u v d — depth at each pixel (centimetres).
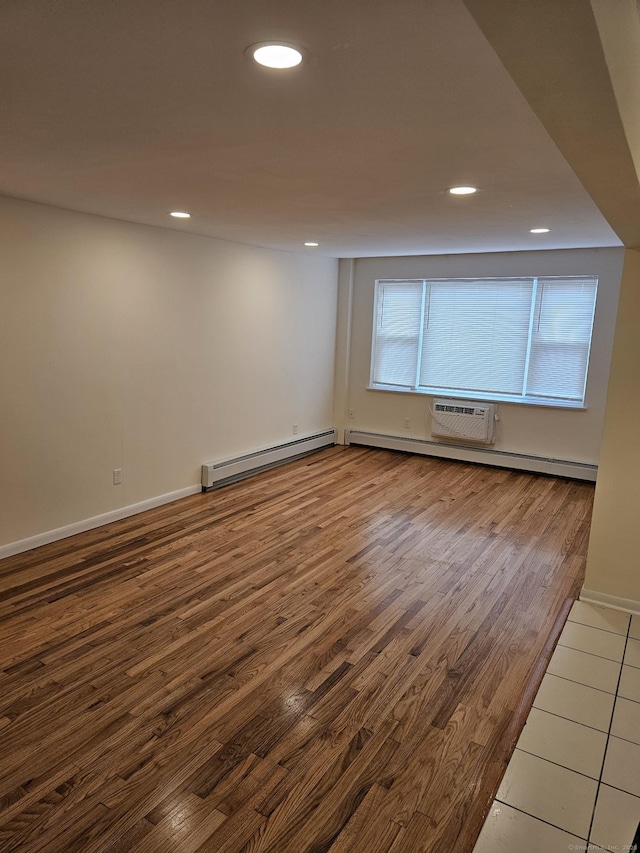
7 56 142
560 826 189
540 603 338
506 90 158
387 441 699
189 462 514
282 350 616
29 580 348
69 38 132
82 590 338
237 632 299
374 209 340
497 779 208
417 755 218
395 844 181
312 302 653
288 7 116
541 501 521
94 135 206
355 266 692
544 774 210
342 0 112
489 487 562
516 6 74
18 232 350
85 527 425
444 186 276
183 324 484
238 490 538
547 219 365
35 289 365
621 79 108
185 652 280
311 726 233
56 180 283
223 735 226
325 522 459
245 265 544
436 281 645
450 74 148
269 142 211
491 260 600
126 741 222
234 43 133
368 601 335
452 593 347
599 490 330
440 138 202
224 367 538
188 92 164
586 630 308
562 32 81
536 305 591
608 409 322
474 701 250
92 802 194
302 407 667
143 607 321
